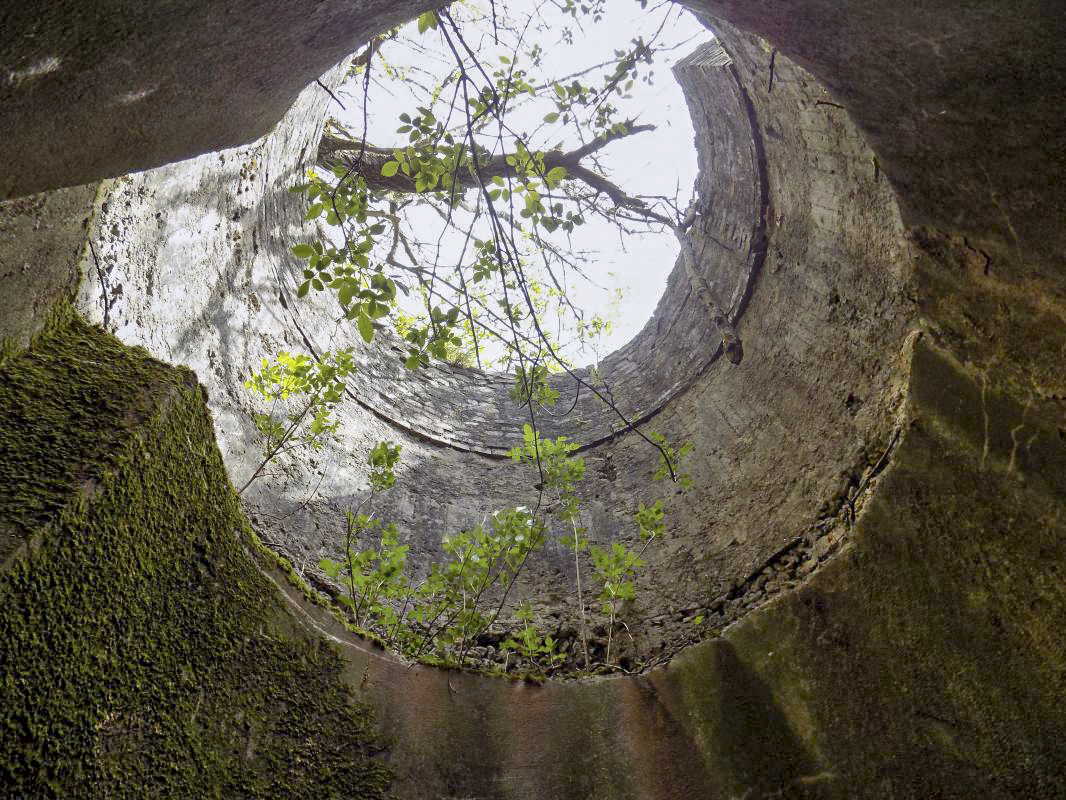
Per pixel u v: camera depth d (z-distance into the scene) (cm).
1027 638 265
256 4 168
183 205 400
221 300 441
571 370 282
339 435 511
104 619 204
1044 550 266
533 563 478
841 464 362
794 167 468
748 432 469
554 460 388
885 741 281
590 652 391
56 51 135
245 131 247
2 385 216
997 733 264
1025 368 273
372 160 638
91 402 227
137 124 182
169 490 237
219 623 248
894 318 356
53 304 253
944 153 252
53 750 182
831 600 315
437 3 234
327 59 235
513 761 293
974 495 287
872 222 382
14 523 183
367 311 237
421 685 301
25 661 178
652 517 396
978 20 195
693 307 610
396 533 355
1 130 144
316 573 389
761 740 297
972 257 279
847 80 244
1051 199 237
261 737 246
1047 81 205
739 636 331
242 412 420
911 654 289
